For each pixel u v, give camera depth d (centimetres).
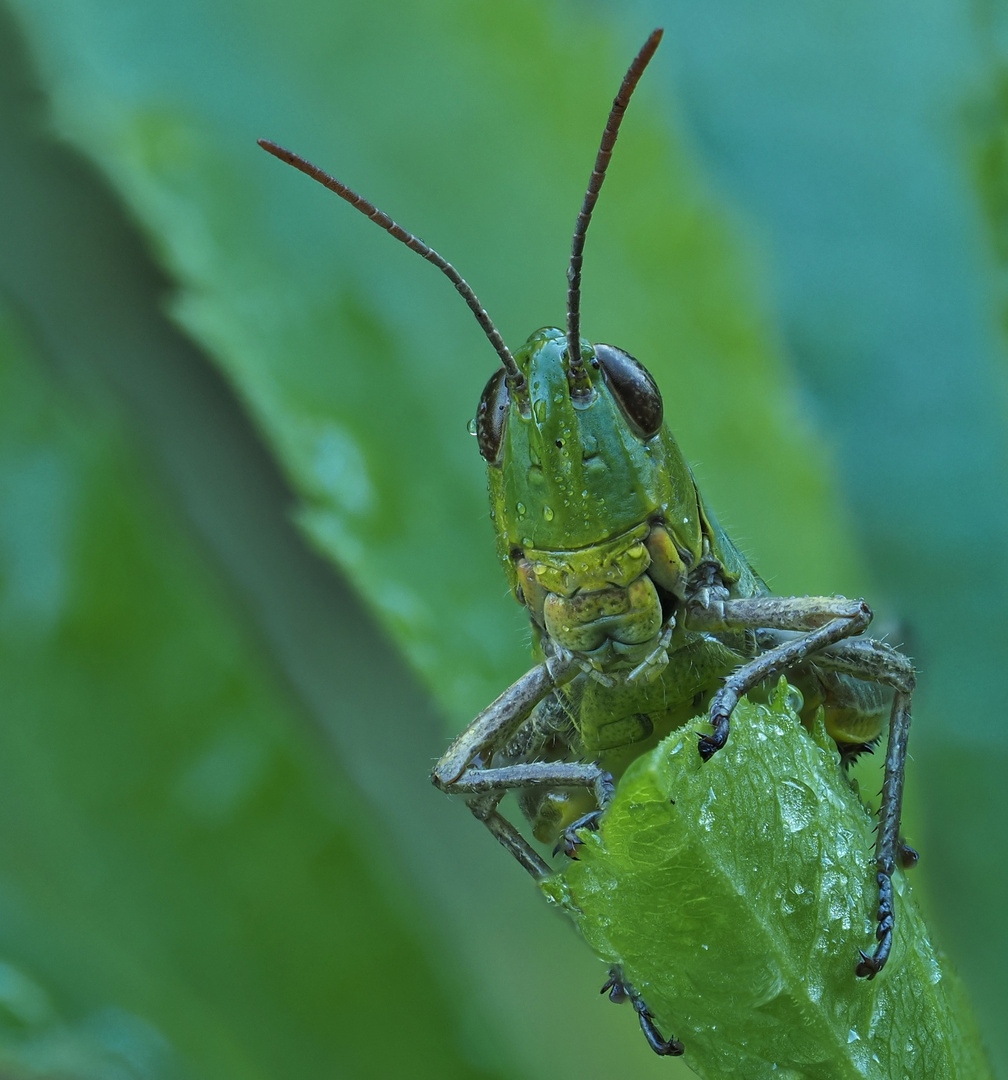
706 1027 8
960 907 8
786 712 8
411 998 8
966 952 8
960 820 8
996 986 8
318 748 8
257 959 8
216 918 8
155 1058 8
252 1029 8
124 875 8
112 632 8
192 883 8
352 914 8
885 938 8
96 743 8
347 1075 8
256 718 8
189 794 8
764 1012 8
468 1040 8
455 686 8
